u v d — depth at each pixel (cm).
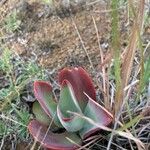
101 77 67
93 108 58
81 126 59
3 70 71
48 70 71
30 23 77
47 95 60
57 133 61
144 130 60
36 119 62
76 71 60
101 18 76
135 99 62
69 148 57
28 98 68
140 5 50
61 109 59
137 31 51
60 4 78
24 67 71
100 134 60
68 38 75
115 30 48
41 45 74
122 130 56
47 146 57
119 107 57
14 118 65
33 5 79
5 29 77
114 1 46
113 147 60
